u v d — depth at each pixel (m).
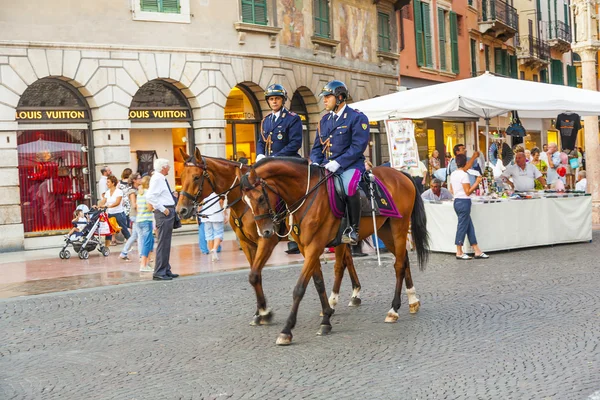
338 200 10.20
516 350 9.00
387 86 37.12
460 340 9.62
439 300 12.39
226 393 7.77
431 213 18.61
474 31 46.28
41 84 23.88
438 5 41.94
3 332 11.28
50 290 14.98
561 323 10.30
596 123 25.34
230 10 27.61
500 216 18.31
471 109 21.02
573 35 26.05
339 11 33.41
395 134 18.33
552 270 15.05
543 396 7.22
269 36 28.89
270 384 8.03
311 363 8.82
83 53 24.22
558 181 22.08
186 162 11.55
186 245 22.88
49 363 9.36
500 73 50.19
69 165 24.53
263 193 9.77
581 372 7.96
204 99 26.72
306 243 10.09
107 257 20.58
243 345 9.84
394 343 9.62
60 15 23.80
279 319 11.39
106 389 8.14
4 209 22.75
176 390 7.96
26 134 23.78
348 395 7.54
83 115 24.67
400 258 11.27
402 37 38.53
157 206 15.59
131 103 25.67
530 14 55.19
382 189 11.08
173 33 26.09
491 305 11.75
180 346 9.92
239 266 17.55
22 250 23.05
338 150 10.74
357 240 10.45
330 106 10.82
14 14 23.00
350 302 12.23
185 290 14.37
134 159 26.06
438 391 7.54
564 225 19.44
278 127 12.09
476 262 16.72
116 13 24.89
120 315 12.20
